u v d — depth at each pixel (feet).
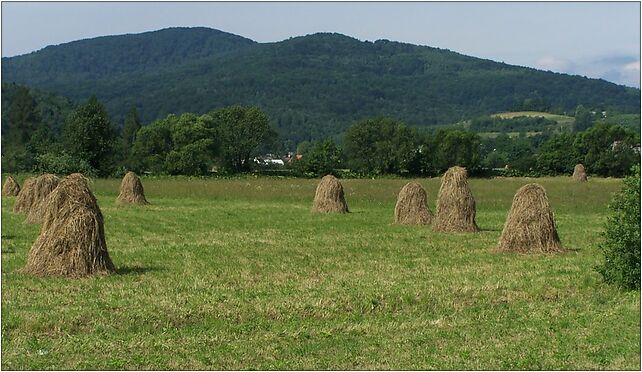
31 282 54.85
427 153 322.96
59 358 36.88
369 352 38.37
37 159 261.44
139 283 55.26
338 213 119.65
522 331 42.70
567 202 149.38
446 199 92.43
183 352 38.04
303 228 95.66
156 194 171.53
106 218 108.06
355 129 331.57
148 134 318.86
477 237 85.92
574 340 40.73
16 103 357.61
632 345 39.78
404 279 57.57
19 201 119.24
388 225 100.12
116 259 67.41
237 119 349.20
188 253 71.46
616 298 51.78
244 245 77.82
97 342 39.34
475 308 48.29
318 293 51.21
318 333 41.63
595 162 305.32
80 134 280.10
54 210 59.26
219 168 352.69
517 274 59.93
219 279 57.52
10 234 86.69
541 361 36.99
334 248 75.92
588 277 58.08
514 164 326.03
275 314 45.83
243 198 160.56
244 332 41.93
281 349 38.73
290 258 68.85
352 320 44.96
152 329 42.42
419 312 47.32
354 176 308.81
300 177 291.38
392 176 314.96
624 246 53.88
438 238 84.89
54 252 58.39
